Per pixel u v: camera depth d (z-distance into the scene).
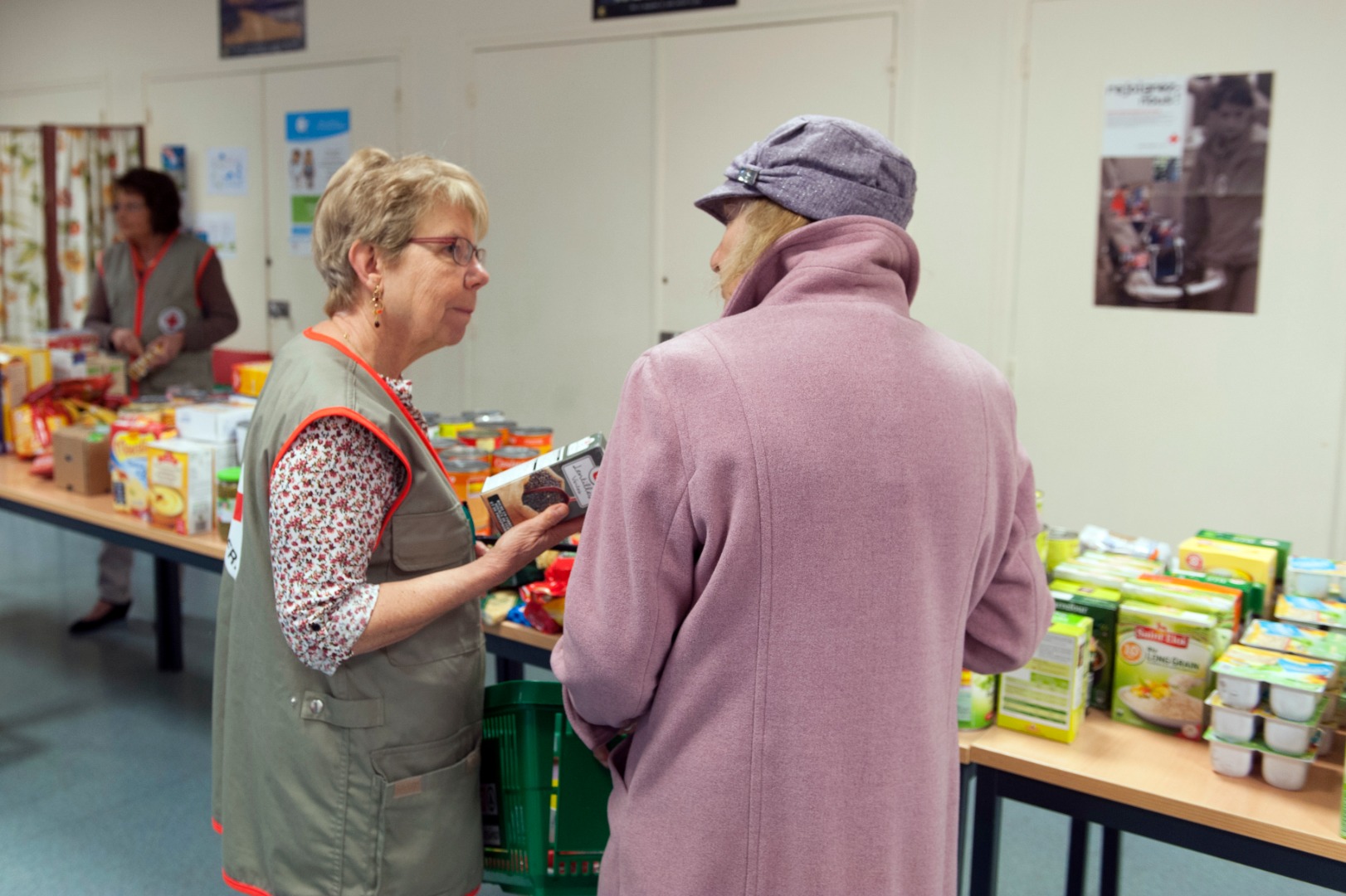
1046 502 3.89
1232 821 1.42
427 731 1.44
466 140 5.14
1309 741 1.47
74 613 4.47
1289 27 3.26
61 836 2.78
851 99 4.07
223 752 1.53
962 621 1.15
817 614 1.03
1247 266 3.42
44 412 3.53
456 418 2.88
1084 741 1.66
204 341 4.30
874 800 1.06
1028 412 3.88
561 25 4.75
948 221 3.94
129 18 6.52
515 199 5.03
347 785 1.41
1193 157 3.46
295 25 5.71
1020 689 1.68
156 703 3.62
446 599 1.38
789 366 1.04
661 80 4.51
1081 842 2.25
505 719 1.60
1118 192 3.60
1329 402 3.34
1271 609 1.97
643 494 1.06
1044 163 3.72
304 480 1.31
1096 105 3.60
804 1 4.10
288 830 1.43
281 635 1.41
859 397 1.04
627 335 4.78
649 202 4.62
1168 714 1.68
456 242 1.41
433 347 1.49
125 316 4.32
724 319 1.12
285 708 1.41
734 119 4.35
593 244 4.82
